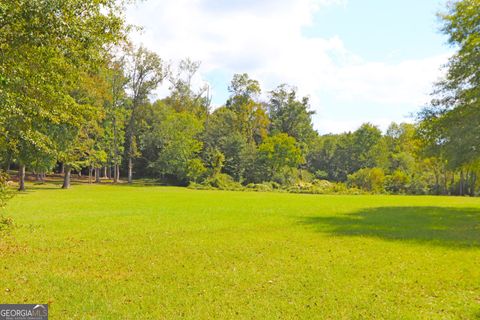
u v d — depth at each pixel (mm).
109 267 9047
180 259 9906
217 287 7594
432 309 6535
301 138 77438
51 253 10367
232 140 63938
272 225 16094
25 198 28656
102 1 10016
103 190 41125
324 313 6293
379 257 10305
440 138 23062
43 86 10727
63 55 9914
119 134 56906
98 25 10055
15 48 8797
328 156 80750
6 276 8141
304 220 17844
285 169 63594
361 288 7637
